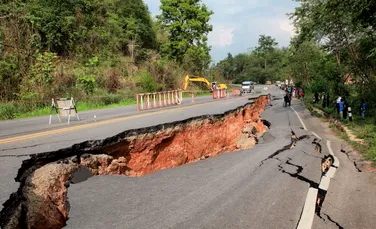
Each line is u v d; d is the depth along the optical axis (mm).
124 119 13844
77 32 32344
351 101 22781
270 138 14078
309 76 48531
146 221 4973
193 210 5445
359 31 19469
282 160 9141
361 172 8703
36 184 5766
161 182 7090
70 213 5215
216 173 7922
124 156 9719
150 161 10539
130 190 6410
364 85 23359
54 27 28906
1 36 23172
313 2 20984
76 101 22891
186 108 19656
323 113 23609
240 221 5105
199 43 53531
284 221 5199
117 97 27672
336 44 22797
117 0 41344
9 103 19578
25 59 23859
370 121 17047
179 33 51094
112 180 7020
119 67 34375
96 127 11406
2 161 6781
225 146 14961
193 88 46594
